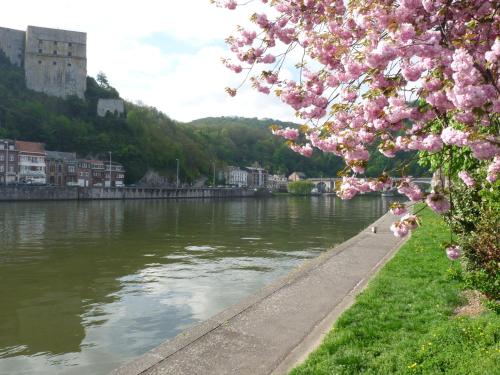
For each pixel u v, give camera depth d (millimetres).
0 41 129125
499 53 4004
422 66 4660
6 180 96812
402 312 10125
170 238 35656
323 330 9836
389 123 5195
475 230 10328
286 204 103875
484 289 9516
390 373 7062
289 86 6395
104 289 18719
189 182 148500
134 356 11836
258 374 7879
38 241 32562
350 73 5250
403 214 6508
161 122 156875
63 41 132500
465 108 4117
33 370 11039
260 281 20281
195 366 8219
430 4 4488
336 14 6047
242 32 6938
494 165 4938
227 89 7203
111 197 108188
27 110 119500
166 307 16094
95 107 137625
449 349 7562
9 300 17078
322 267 16547
